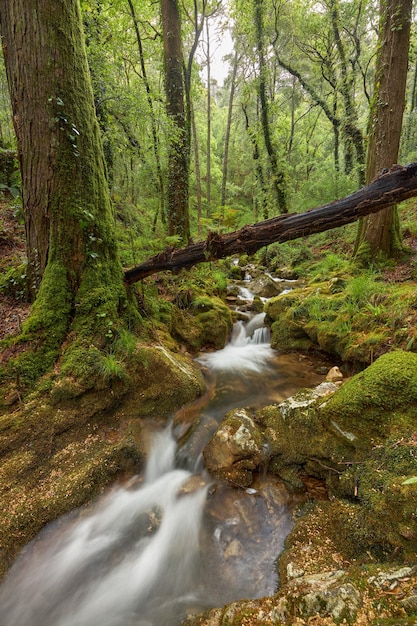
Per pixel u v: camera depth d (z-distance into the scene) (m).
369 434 2.77
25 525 2.53
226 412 4.22
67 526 2.67
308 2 15.52
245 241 3.82
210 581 2.37
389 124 6.67
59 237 3.87
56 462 3.02
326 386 3.98
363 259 7.18
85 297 3.92
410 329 3.86
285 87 21.83
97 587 2.40
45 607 2.27
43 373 3.45
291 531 2.56
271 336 6.58
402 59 6.46
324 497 2.84
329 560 2.16
